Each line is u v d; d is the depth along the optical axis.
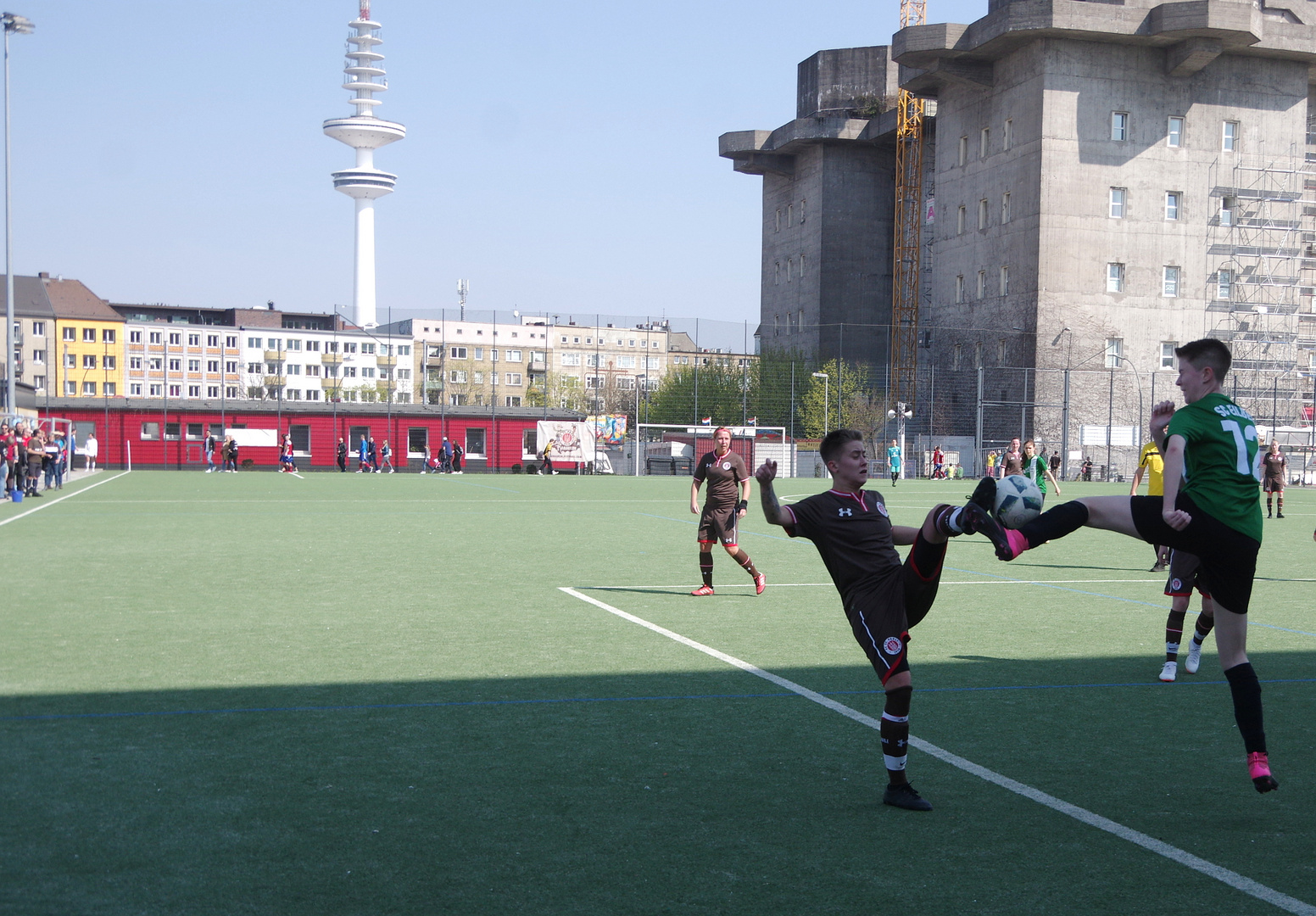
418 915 3.73
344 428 59.81
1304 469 60.88
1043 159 61.78
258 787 5.11
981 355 67.00
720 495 11.79
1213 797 5.12
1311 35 62.75
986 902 3.89
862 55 86.44
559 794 5.07
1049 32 60.53
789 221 90.94
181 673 7.61
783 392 69.38
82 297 118.12
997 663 8.39
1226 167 64.06
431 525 21.61
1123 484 52.75
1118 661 8.54
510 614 10.42
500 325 137.75
